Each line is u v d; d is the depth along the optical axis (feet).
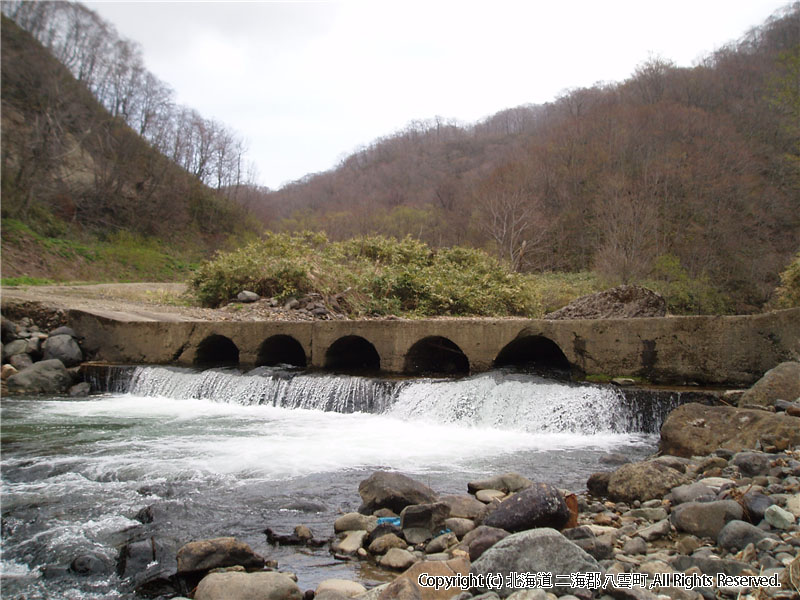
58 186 129.39
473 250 74.84
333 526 16.93
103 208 136.87
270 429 29.37
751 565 12.09
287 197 266.57
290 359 45.70
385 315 57.72
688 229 137.39
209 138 178.19
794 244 132.57
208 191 170.30
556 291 92.53
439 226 171.01
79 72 147.95
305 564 14.65
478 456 24.08
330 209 219.20
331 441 26.81
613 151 164.66
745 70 194.80
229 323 42.04
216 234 162.91
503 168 181.68
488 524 14.92
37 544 16.29
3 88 125.18
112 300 60.44
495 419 29.63
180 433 28.76
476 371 33.65
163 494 19.83
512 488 18.89
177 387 39.52
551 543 12.32
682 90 195.42
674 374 28.04
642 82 209.97
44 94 129.90
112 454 24.89
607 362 29.71
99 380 43.11
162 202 149.89
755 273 127.75
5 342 45.47
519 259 120.78
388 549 15.05
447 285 62.64
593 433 27.37
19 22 136.26
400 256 70.18
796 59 115.44
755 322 26.35
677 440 21.40
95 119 142.92
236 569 14.34
